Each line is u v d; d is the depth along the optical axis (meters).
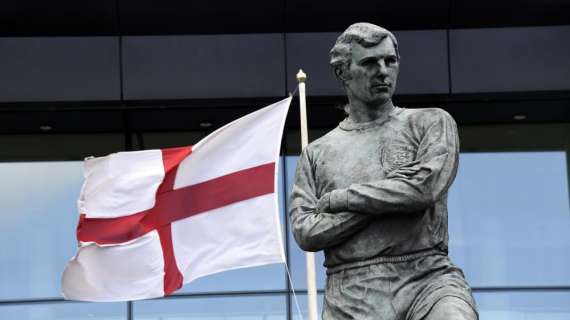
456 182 34.81
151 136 35.06
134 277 23.83
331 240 11.27
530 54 35.16
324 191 11.66
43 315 33.53
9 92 34.97
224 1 35.09
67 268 23.84
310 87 34.88
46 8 35.00
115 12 35.06
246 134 24.27
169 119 35.12
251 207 24.02
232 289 33.12
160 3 35.03
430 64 35.06
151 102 35.00
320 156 11.78
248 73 35.00
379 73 11.68
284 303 33.00
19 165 34.88
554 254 34.16
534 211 34.53
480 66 35.06
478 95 35.00
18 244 34.19
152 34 35.19
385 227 11.22
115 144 35.06
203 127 35.12
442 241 11.33
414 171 11.16
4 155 34.91
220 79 35.03
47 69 35.09
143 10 35.06
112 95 35.00
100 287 23.94
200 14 35.06
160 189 23.97
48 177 34.84
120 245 23.77
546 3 35.06
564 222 34.41
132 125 35.16
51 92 35.03
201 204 24.06
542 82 35.12
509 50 35.16
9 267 33.94
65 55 35.12
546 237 34.34
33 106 35.00
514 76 35.12
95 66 35.12
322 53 35.00
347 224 11.20
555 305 33.78
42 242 34.22
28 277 33.88
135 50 35.12
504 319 33.69
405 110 11.85
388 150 11.58
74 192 34.72
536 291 33.78
